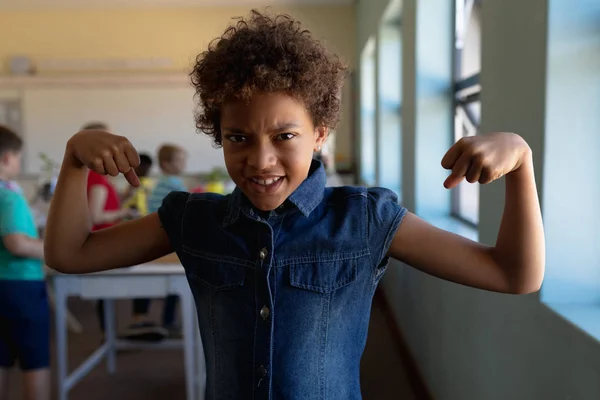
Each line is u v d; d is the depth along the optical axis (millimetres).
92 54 6277
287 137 731
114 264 880
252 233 860
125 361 3219
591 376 1054
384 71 4332
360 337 873
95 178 3074
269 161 723
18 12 6227
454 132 2750
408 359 2980
